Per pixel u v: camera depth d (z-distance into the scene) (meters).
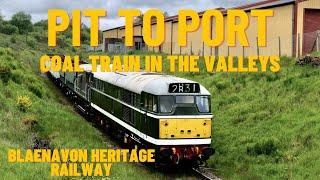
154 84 18.72
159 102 18.03
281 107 22.52
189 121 18.20
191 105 18.30
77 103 35.50
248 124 22.11
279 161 17.62
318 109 20.67
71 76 38.03
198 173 18.03
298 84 24.33
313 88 23.08
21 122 22.70
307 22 31.11
